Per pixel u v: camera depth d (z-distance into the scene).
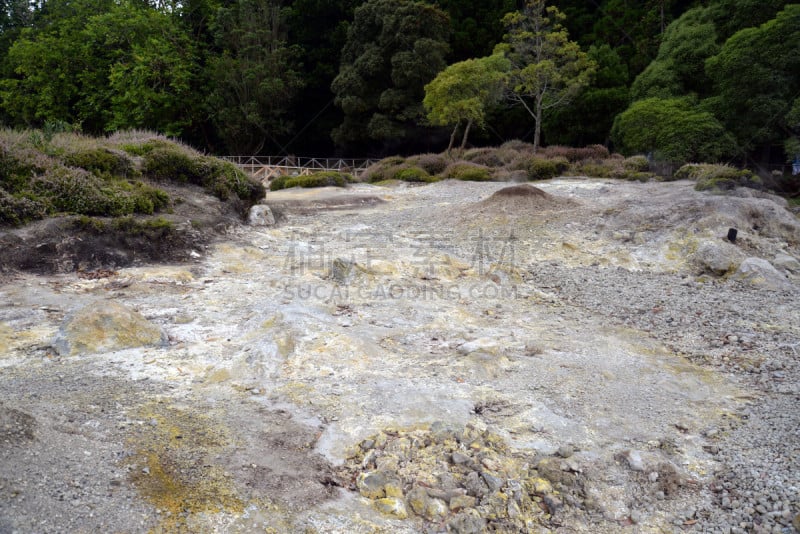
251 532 2.75
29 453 2.92
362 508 3.10
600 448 3.74
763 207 10.17
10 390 3.83
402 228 11.66
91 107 31.58
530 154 21.69
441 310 6.58
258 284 7.11
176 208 9.59
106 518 2.65
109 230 7.62
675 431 4.02
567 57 23.59
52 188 7.83
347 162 32.38
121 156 9.74
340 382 4.43
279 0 33.50
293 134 34.22
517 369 4.92
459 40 32.56
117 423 3.51
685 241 9.43
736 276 8.22
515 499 3.27
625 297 7.51
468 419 3.94
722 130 17.55
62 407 3.61
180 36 32.62
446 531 3.02
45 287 6.23
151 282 6.79
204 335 5.29
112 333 4.80
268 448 3.48
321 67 33.53
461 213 12.34
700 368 5.20
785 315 6.74
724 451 3.77
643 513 3.25
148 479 2.97
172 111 32.03
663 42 22.69
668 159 17.88
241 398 4.11
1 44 36.56
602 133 27.17
